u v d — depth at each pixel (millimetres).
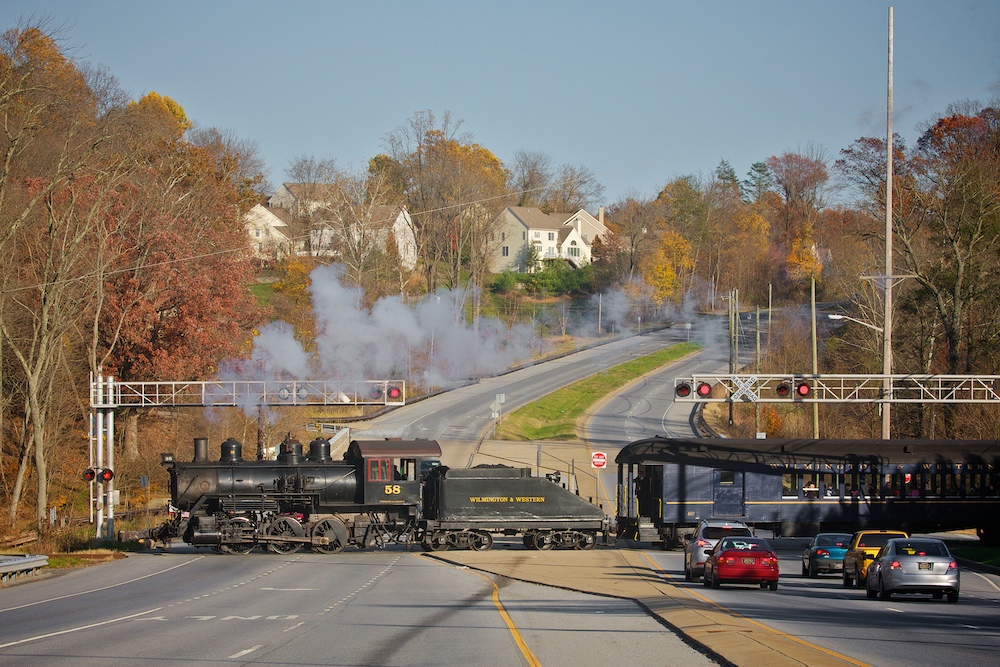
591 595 26234
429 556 39500
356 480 41656
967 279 67000
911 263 72250
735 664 15023
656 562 37031
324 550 40688
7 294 54281
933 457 44188
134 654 16453
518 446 73562
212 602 24719
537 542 42125
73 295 56094
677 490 42625
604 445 76375
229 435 68312
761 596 25844
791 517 43312
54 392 56500
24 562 31703
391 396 44594
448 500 41500
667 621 20047
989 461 44438
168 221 64438
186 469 40438
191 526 40250
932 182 77562
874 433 74188
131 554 41219
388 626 19984
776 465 43312
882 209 78438
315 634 18828
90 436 44688
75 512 56906
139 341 60000
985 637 17969
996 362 66312
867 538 29641
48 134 58938
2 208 52000
